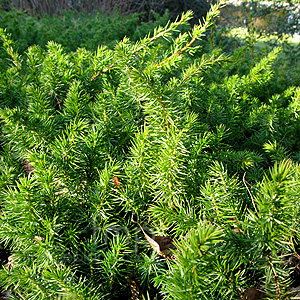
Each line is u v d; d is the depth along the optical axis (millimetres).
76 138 1208
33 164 1053
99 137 1237
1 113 1131
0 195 1153
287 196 741
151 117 1146
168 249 1082
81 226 1204
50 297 903
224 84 1939
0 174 1445
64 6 9312
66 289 871
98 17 5277
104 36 3980
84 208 1200
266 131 1705
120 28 4230
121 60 1232
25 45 3270
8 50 1872
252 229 843
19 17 5359
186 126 1150
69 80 1791
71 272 1000
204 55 1536
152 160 1136
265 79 1967
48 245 972
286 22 5281
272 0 5586
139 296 1121
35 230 1062
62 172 1163
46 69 1738
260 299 875
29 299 945
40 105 1519
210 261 782
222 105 1901
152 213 1082
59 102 1793
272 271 845
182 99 1557
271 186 711
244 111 1983
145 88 1026
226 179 1107
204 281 813
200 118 1744
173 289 769
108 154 1325
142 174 1160
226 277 859
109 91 1543
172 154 1047
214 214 1022
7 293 1214
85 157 1228
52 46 1887
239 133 1796
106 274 1093
